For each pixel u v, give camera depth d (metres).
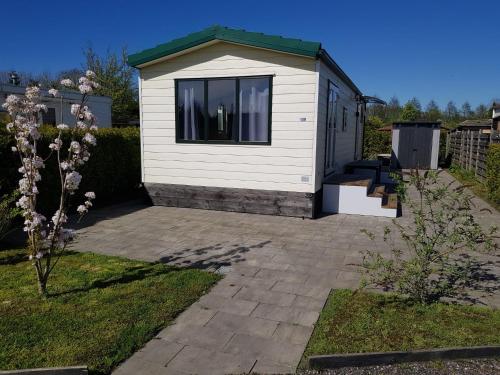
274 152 7.43
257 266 4.77
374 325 3.28
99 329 3.19
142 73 8.19
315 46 6.69
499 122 19.36
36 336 3.06
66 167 3.65
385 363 2.87
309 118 7.11
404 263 3.88
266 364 2.83
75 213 7.69
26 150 3.69
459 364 2.87
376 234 6.27
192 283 4.14
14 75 16.56
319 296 3.91
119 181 9.49
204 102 7.84
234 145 7.69
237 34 7.16
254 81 7.45
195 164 8.05
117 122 29.89
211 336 3.17
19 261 4.77
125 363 2.82
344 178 8.52
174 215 7.55
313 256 5.17
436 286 3.96
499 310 3.56
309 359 2.79
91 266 4.63
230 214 7.66
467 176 13.84
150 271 4.48
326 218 7.36
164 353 2.94
